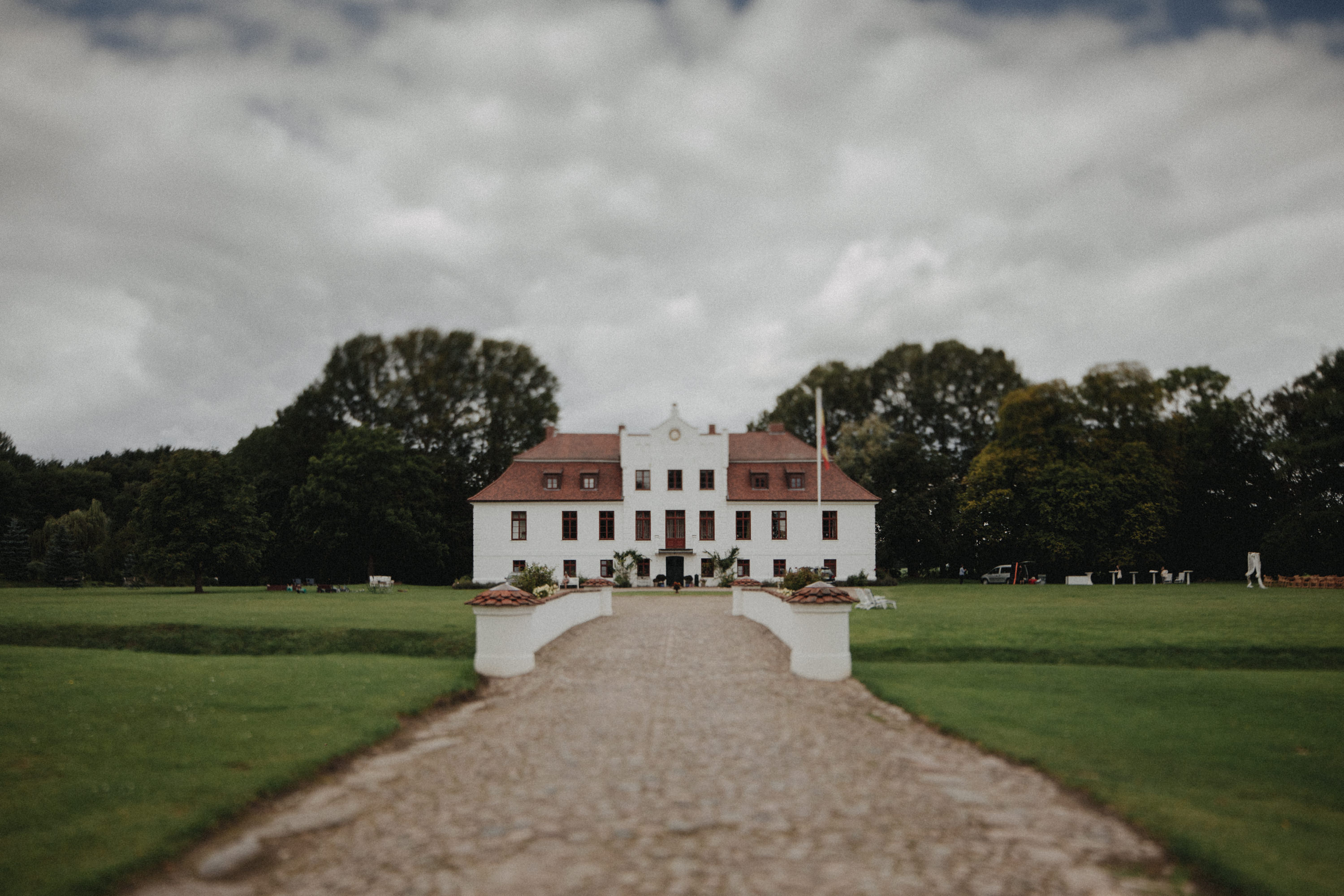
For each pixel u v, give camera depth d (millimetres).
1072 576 57938
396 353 71125
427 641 22641
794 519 60625
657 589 55875
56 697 14344
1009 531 61406
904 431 78875
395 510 60188
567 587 43125
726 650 20438
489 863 7480
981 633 23203
